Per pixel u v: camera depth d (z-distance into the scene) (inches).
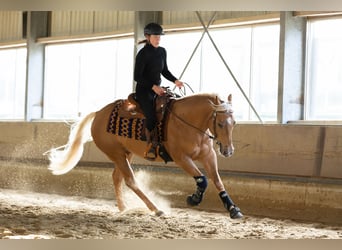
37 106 736.3
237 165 468.4
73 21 709.9
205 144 355.9
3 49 794.8
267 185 445.1
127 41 657.0
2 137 671.1
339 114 490.3
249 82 550.9
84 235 312.0
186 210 465.1
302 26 508.1
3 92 795.4
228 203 348.8
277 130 450.3
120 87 663.8
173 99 375.2
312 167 425.7
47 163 619.2
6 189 628.1
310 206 418.0
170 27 597.3
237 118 558.3
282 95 496.7
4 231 308.7
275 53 533.3
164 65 384.8
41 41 729.0
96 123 412.5
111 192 552.7
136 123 386.0
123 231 327.6
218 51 540.7
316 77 503.5
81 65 703.7
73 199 538.9
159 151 374.0
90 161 589.6
